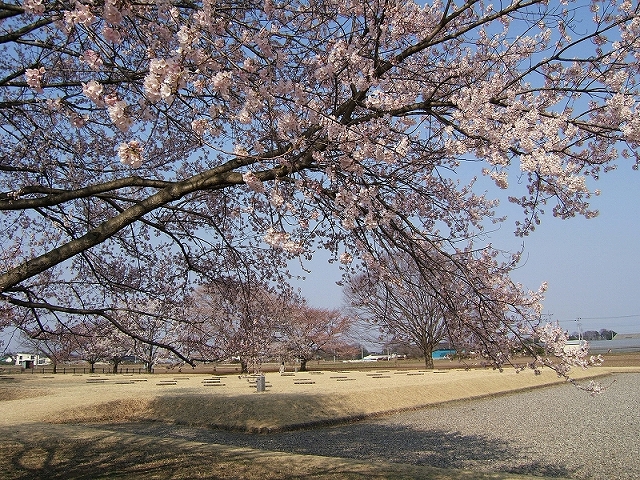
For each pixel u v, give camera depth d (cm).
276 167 505
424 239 589
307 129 506
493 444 1327
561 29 624
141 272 821
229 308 805
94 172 785
